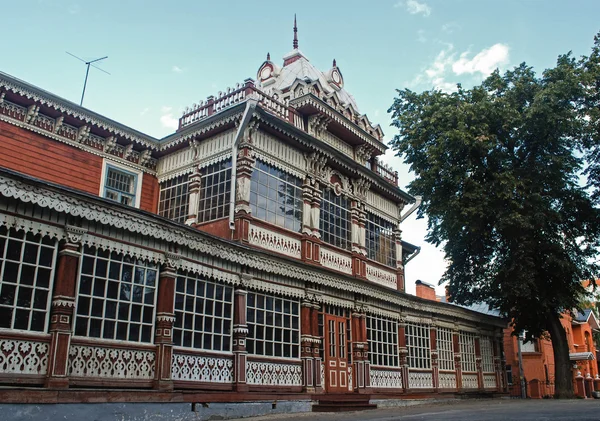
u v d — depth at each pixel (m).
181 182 19.62
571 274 26.78
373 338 22.27
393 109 29.23
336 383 19.58
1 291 10.85
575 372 45.31
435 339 26.41
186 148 19.78
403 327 24.17
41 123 17.22
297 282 18.44
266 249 17.84
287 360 17.48
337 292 20.33
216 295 15.56
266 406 15.75
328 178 21.58
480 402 23.55
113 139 19.02
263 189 18.39
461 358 28.41
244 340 15.85
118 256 13.08
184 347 14.23
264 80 25.69
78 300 12.08
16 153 16.39
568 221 27.42
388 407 19.97
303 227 19.72
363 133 23.52
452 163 26.52
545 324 28.91
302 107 20.75
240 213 17.16
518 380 37.38
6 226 11.02
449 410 16.64
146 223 13.38
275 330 17.34
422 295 32.34
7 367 10.65
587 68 26.28
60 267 11.77
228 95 19.28
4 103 16.36
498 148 26.31
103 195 18.56
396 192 25.61
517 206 24.81
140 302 13.36
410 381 23.86
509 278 25.91
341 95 25.94
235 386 15.34
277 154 19.14
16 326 10.96
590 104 26.11
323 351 19.38
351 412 16.67
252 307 16.67
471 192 25.69
